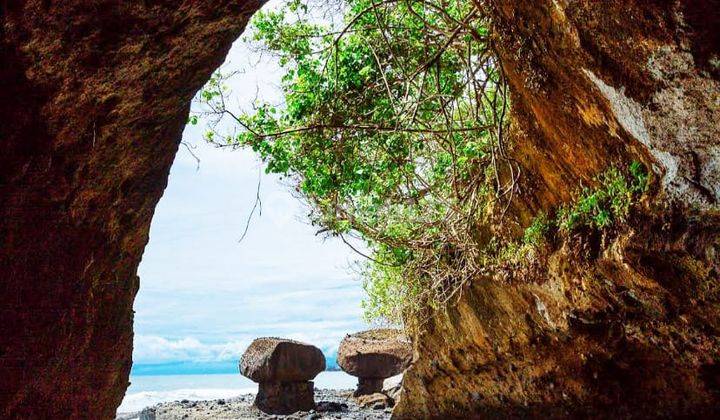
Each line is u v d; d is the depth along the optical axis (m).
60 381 5.47
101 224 5.52
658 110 5.53
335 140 10.75
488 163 9.93
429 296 12.69
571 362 9.64
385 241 11.89
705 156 5.50
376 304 15.34
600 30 5.53
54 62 4.02
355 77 10.49
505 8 6.76
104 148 4.98
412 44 10.02
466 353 12.28
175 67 4.95
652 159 6.16
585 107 6.55
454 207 9.90
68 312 5.25
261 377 22.72
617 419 9.27
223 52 5.35
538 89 7.07
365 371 24.47
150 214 6.45
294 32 10.83
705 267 6.15
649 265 6.78
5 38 3.70
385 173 11.14
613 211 7.09
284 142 10.76
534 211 8.89
